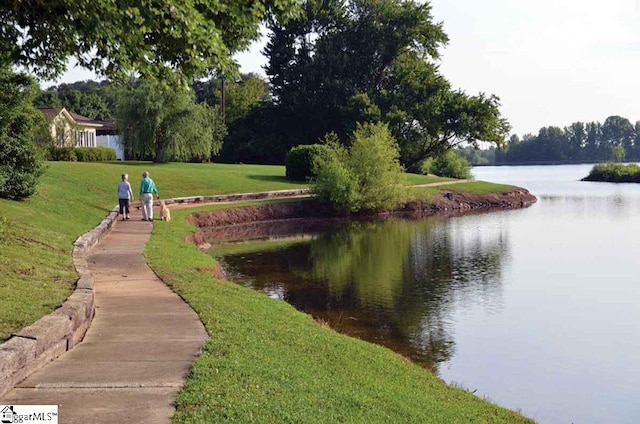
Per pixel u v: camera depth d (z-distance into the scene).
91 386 6.61
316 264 22.81
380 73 71.50
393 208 44.84
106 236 20.66
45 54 12.70
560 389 11.00
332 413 6.34
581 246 27.94
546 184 80.31
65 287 10.49
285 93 70.81
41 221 18.72
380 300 17.14
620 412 10.06
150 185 25.86
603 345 13.48
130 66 11.55
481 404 9.23
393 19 68.38
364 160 42.72
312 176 47.19
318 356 8.87
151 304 10.87
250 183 43.97
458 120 63.22
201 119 52.56
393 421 6.70
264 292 17.88
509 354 12.79
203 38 10.57
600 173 89.50
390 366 9.73
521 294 18.22
